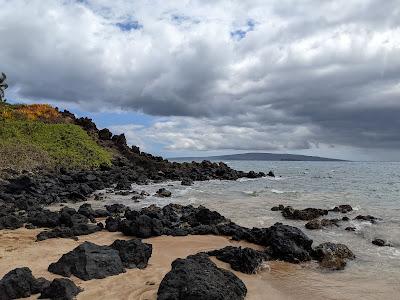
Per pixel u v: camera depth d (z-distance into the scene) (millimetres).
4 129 59781
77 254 12477
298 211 24484
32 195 32125
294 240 15938
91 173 48500
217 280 10508
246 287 11656
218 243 17453
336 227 21359
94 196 35219
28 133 63000
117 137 76188
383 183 50500
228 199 33469
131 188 41938
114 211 25719
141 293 10883
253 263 13602
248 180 57344
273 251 15586
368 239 18797
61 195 32719
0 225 19953
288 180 57219
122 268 12703
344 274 13695
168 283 10469
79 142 65125
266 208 28297
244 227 20328
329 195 36469
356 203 30969
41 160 52625
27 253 14828
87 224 19734
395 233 19969
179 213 25203
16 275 10586
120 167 60062
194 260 11586
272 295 11422
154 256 15039
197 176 58094
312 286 12375
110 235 18688
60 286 10359
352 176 66688
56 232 18109
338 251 15617
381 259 15555
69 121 79375
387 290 12094
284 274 13555
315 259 15344
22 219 21922
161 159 74375
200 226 20000
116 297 10586
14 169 45594
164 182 51969
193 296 9773
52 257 14234
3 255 14500
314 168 112062
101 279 11906
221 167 72188
